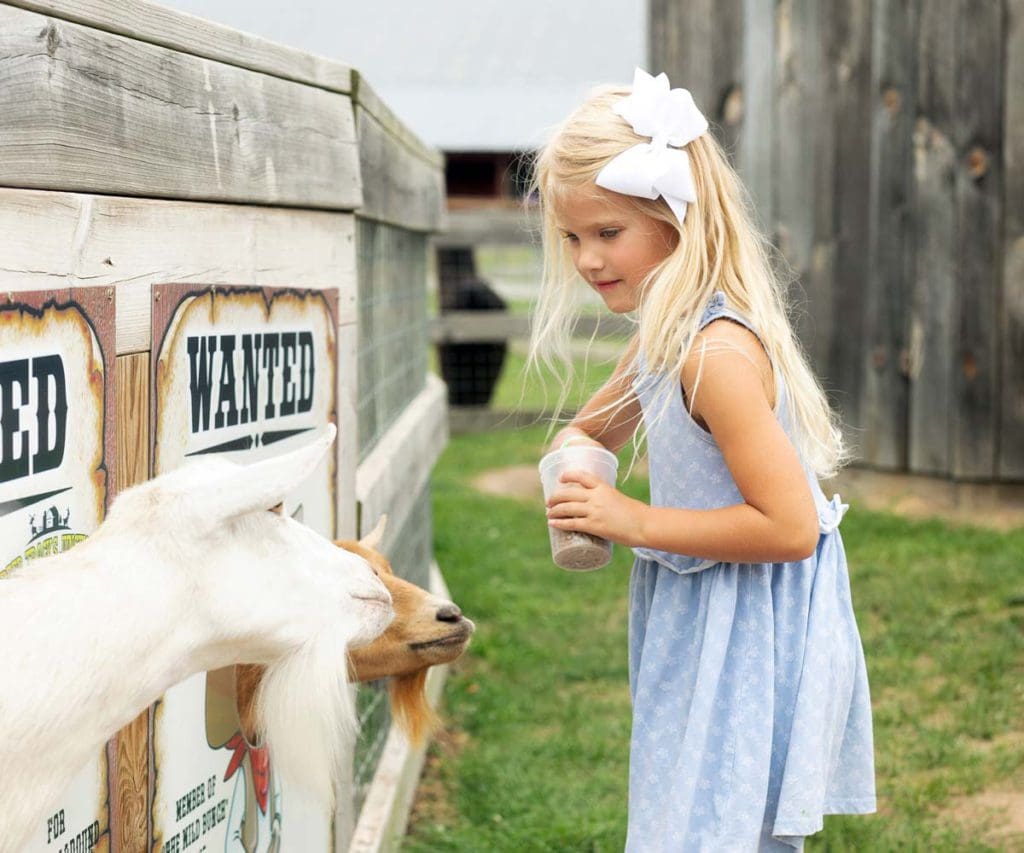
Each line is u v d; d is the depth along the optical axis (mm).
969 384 8180
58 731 1623
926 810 4031
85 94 1889
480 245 13641
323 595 1899
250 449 2574
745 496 2215
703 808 2225
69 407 1843
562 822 4098
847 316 8719
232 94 2473
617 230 2338
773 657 2275
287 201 2756
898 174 8406
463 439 13117
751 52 8977
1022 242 7992
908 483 8539
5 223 1673
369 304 4047
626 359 2641
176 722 2215
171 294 2191
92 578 1686
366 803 3824
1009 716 4785
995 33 7910
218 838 2400
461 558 7855
